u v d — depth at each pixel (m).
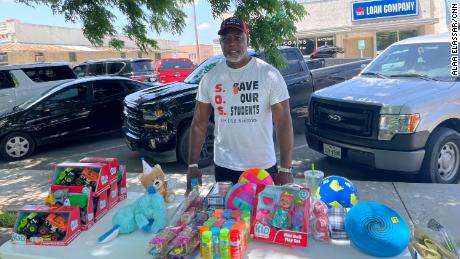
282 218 2.03
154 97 6.21
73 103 8.51
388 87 5.25
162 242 1.96
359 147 4.96
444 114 4.80
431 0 20.39
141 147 6.18
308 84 7.55
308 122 5.78
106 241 2.18
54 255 2.07
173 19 6.87
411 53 5.91
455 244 1.97
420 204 4.34
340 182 2.41
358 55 22.72
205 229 1.92
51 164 7.43
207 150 6.23
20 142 7.95
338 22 22.44
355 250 1.97
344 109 5.13
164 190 2.68
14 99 10.78
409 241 2.00
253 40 5.88
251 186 2.27
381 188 4.85
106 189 2.54
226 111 2.76
